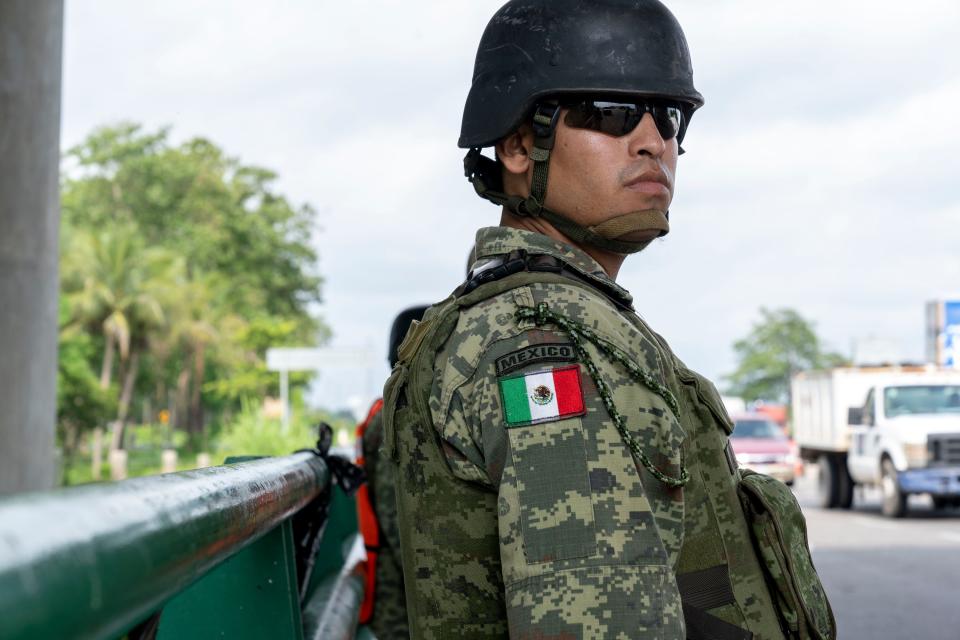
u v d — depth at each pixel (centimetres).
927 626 761
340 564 269
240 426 2269
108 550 56
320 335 9256
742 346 13450
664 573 103
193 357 7188
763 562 124
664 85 132
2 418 736
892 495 1758
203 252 7312
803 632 124
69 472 4278
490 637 117
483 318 116
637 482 105
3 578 46
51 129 764
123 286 5756
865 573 1065
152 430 8081
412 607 123
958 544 1344
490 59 137
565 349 110
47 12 754
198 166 7562
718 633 121
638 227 132
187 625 146
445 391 115
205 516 79
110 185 7425
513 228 135
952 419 1738
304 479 158
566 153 132
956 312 3011
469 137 138
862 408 1809
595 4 132
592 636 99
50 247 762
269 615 147
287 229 7894
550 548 102
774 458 2145
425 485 120
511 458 107
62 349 4594
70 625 51
